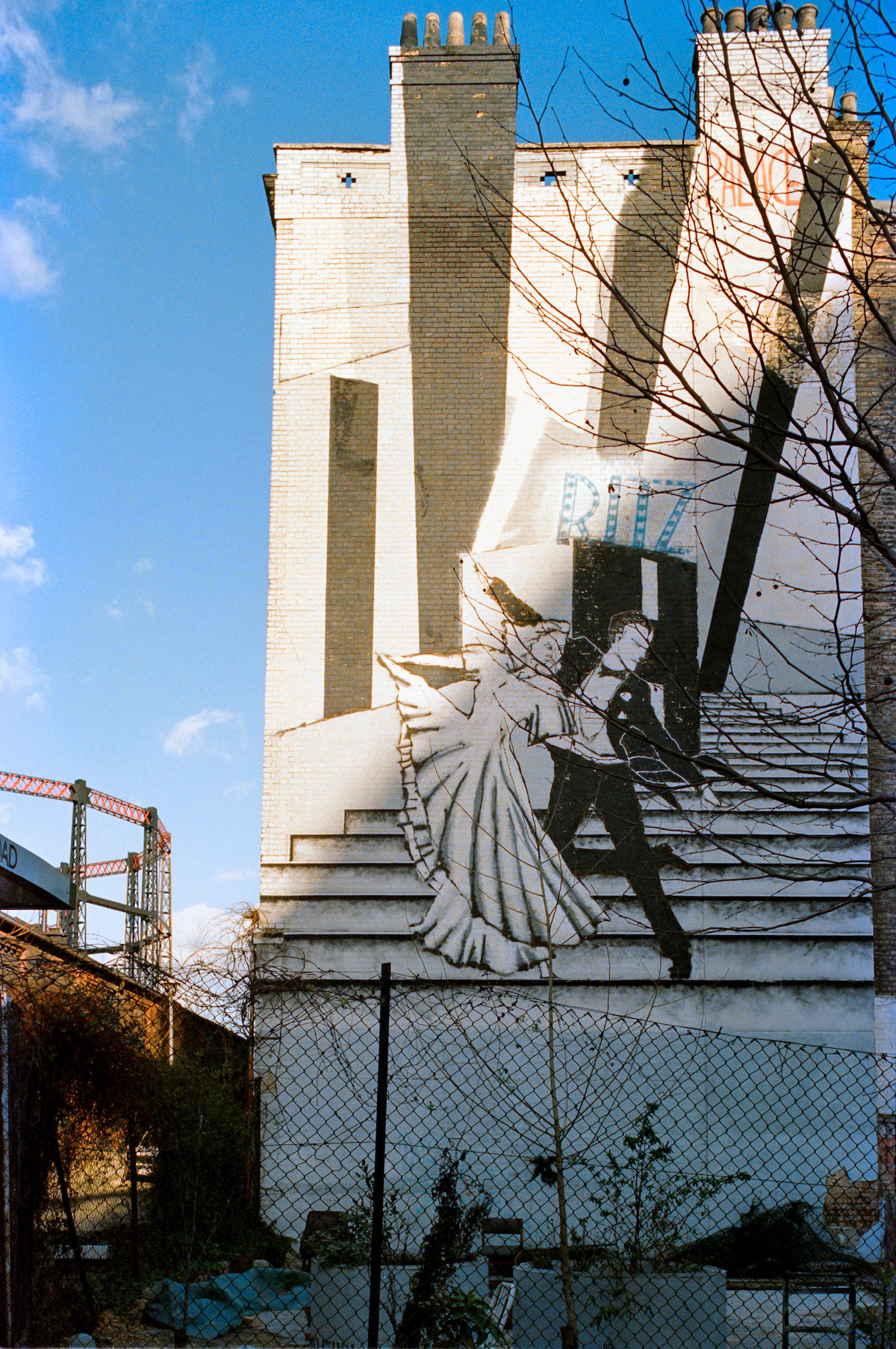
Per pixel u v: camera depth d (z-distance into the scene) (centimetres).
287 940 1925
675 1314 817
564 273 2105
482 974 1888
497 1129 1722
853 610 1991
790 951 1892
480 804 1962
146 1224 1251
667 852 1928
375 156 2167
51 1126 851
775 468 739
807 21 1945
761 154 780
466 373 2106
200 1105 1121
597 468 2066
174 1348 915
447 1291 782
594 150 2130
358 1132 1706
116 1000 927
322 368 2120
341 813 1975
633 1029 1834
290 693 2019
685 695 923
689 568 2027
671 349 2055
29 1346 761
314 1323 847
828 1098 1811
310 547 2069
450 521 2069
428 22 2202
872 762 1944
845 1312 971
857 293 821
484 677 2009
